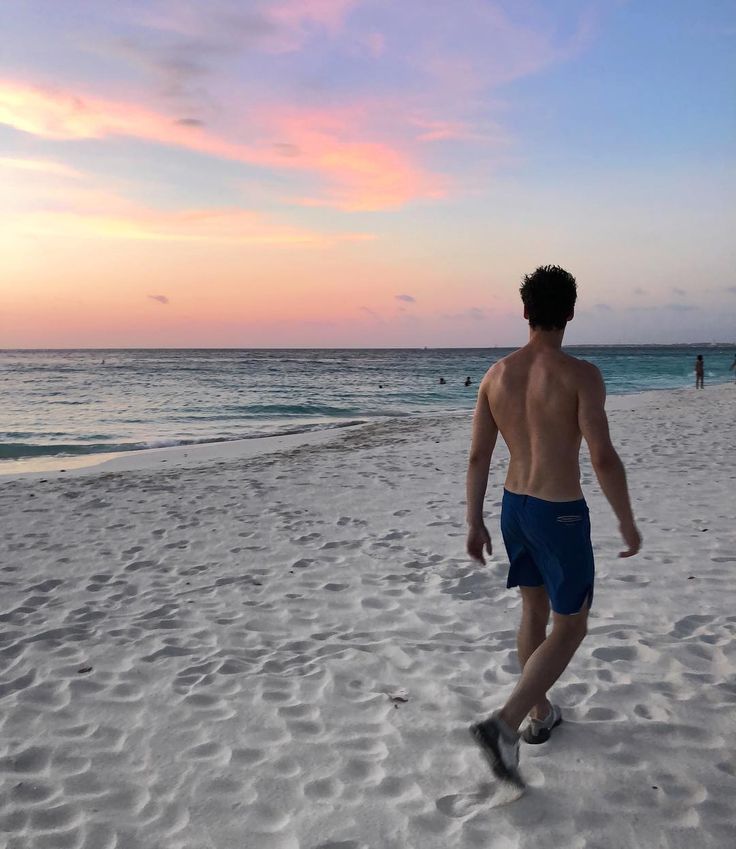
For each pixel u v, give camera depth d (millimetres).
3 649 3938
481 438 2631
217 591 4922
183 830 2258
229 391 37438
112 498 8516
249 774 2566
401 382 47625
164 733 2908
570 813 2250
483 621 4145
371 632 4043
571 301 2492
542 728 2662
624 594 4441
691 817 2211
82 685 3410
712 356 131375
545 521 2381
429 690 3213
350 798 2391
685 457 9977
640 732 2729
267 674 3475
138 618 4414
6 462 13414
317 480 9297
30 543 6434
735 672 3262
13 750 2809
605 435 2305
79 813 2371
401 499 7855
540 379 2436
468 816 2258
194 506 7875
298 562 5547
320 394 35188
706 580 4648
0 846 2203
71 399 31359
